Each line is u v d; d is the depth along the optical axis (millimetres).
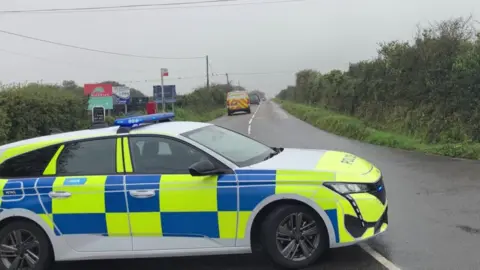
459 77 14484
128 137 5191
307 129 24062
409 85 18375
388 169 10273
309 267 4809
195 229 4828
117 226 4938
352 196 4668
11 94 15008
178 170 4953
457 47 16547
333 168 4855
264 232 4812
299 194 4656
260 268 4984
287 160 5145
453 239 5363
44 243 5105
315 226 4750
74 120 18750
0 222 5160
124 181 4949
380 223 4898
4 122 14008
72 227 5008
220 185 4766
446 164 10406
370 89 23484
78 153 5238
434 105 16125
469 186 7957
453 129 14219
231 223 4766
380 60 23297
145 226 4895
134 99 36219
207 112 52531
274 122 31047
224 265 5160
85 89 22203
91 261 5684
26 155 5305
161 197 4848
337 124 21844
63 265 5594
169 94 34875
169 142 5109
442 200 7148
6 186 5156
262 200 4699
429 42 17438
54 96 17344
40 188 5086
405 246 5238
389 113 20484
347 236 4652
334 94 32375
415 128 16984
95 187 4973
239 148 5480
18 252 5156
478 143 12719
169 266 5293
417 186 8266
